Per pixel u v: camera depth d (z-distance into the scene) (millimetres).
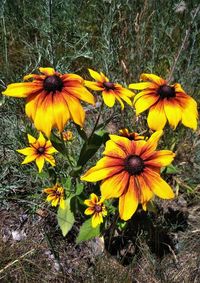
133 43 401
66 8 455
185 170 354
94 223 247
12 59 426
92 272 277
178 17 452
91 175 202
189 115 223
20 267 270
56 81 206
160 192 201
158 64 420
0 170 331
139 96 230
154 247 303
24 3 465
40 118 199
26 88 207
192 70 395
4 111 358
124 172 204
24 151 270
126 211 198
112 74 401
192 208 332
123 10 443
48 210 300
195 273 289
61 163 327
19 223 312
